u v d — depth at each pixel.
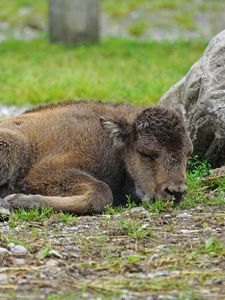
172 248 12.59
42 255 12.25
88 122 15.77
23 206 15.02
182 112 15.30
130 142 15.25
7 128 15.84
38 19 45.06
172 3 46.81
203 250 12.43
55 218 14.46
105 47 37.34
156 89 25.91
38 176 15.50
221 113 17.03
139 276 11.59
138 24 43.31
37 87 28.34
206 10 46.38
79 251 12.55
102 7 46.44
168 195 14.65
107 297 10.78
